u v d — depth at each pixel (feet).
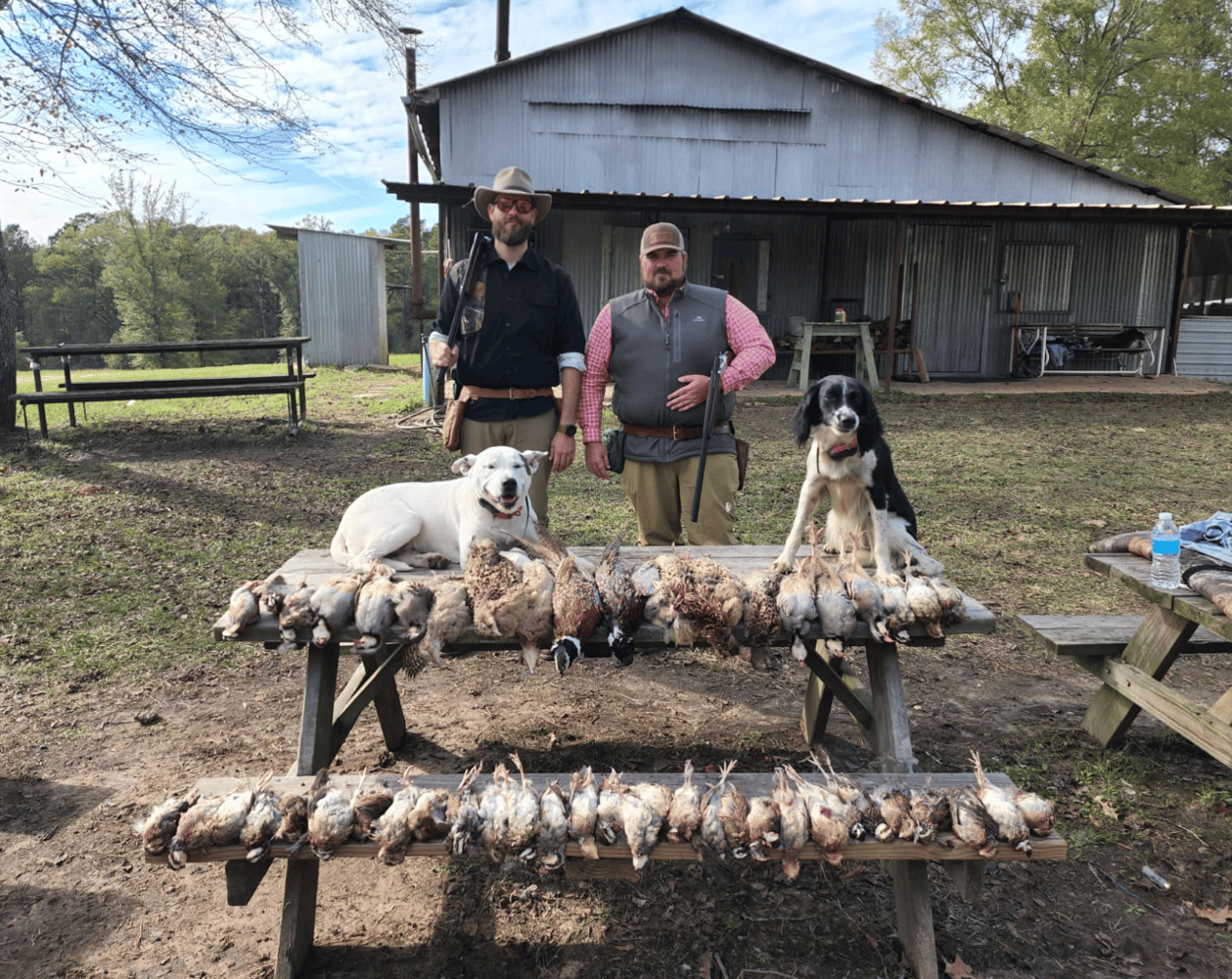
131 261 170.40
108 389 35.12
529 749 11.48
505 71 47.44
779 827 6.88
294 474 27.71
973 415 38.24
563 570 8.08
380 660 10.71
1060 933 8.02
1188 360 53.21
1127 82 96.63
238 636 8.20
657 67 48.60
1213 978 7.47
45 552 19.56
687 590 7.99
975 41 100.12
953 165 51.08
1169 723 10.18
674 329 12.72
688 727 12.12
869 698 10.02
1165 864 8.99
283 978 7.42
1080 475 27.07
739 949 7.85
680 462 12.98
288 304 236.22
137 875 8.93
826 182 50.70
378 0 39.45
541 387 13.01
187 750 11.38
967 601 8.89
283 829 6.95
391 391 49.96
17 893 8.63
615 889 8.70
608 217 48.73
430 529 10.97
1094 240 51.60
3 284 34.12
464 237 46.39
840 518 10.19
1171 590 9.79
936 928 8.07
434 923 8.26
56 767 10.96
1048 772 10.78
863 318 50.34
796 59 49.01
